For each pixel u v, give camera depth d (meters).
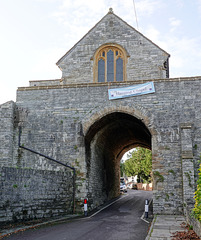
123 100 19.03
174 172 17.17
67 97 19.84
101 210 19.64
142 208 20.78
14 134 19.66
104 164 25.38
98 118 19.11
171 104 18.34
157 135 17.95
